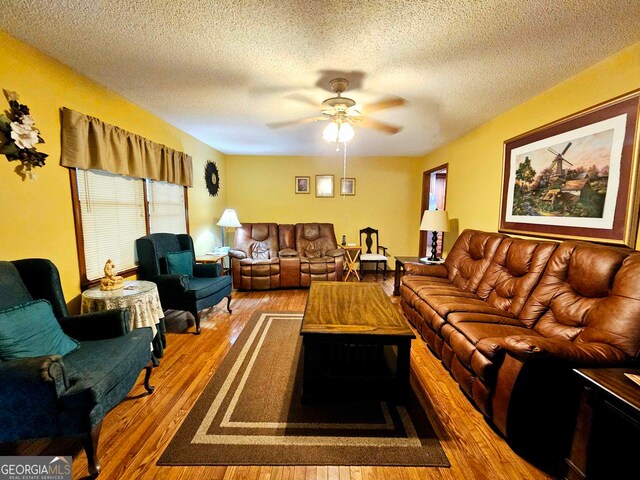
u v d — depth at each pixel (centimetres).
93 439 129
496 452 148
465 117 304
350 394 188
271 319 324
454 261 329
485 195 322
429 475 135
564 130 213
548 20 147
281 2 136
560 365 138
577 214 204
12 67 168
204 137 410
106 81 226
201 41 170
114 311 176
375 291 266
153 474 133
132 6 140
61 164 202
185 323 313
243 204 561
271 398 188
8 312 141
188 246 343
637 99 164
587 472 122
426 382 210
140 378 209
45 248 191
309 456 144
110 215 255
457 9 140
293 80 221
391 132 365
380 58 187
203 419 168
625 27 151
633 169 167
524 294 216
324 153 533
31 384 118
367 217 570
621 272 157
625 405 103
